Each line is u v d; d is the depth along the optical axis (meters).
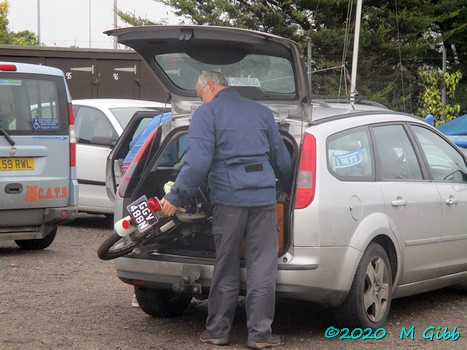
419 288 8.13
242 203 6.65
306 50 22.00
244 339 7.19
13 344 6.87
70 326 7.52
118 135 13.02
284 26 22.25
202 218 7.00
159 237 6.98
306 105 7.05
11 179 10.69
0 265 10.42
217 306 6.87
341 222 6.95
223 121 6.74
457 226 8.48
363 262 7.16
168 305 7.89
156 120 8.77
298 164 6.86
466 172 8.85
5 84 10.76
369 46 21.89
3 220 10.74
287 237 6.80
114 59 18.72
